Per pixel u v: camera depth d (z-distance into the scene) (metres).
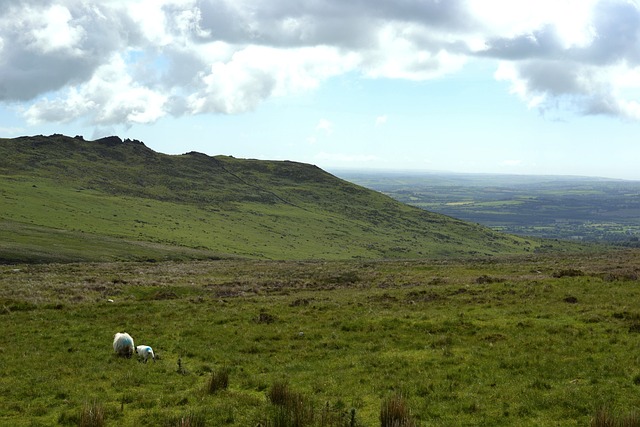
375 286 47.53
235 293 45.72
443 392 16.92
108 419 15.23
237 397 16.80
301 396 16.23
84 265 79.44
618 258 67.38
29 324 30.92
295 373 20.23
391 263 81.56
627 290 34.69
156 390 18.25
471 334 25.14
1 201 164.75
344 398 16.94
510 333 24.73
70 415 15.21
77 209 180.12
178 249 130.88
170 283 53.22
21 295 40.75
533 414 14.91
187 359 23.03
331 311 32.88
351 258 179.88
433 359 21.20
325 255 179.00
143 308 36.22
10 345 25.45
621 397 15.82
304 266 82.06
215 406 15.77
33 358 22.89
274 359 22.61
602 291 34.75
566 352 21.02
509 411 15.11
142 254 114.25
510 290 37.09
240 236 190.88
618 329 24.17
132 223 176.12
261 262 97.62
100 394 17.70
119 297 43.53
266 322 30.38
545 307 30.41
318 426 13.93
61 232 125.88
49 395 17.86
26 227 124.94
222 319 31.25
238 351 24.31
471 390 17.12
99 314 34.16
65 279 53.84
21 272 63.44
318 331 27.28
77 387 18.50
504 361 20.02
